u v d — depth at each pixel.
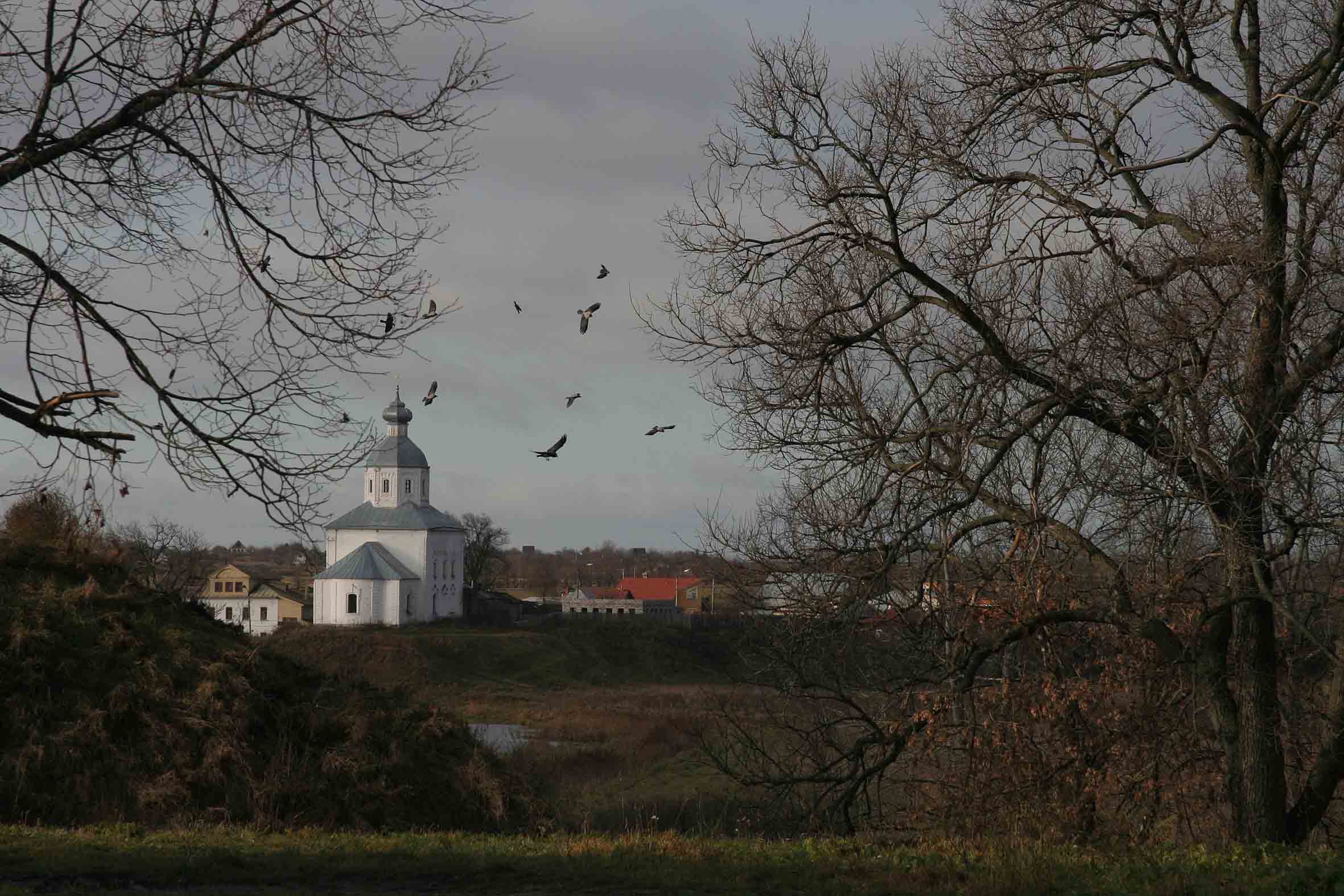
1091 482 38.19
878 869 30.64
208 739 58.84
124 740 57.56
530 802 66.31
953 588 43.41
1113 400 38.16
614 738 127.69
